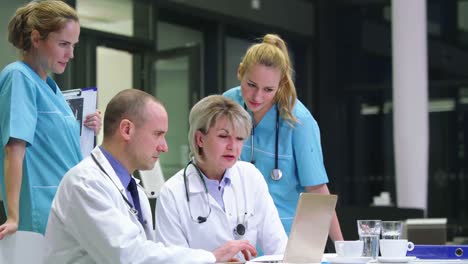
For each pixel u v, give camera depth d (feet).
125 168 8.84
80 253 8.58
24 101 10.15
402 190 24.71
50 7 10.38
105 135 8.82
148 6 28.02
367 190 38.29
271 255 9.50
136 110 8.67
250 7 32.81
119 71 27.32
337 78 38.42
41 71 10.56
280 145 11.46
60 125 10.58
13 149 10.00
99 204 8.36
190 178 9.67
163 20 29.99
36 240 8.82
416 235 12.64
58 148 10.55
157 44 29.58
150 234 9.15
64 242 8.64
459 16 37.11
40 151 10.43
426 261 8.58
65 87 24.72
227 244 8.84
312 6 37.19
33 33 10.34
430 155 37.63
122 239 8.24
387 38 37.65
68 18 10.42
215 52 31.50
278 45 11.25
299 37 36.09
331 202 8.54
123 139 8.71
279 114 11.43
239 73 11.20
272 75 10.84
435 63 37.42
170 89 29.32
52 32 10.32
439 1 37.29
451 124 37.42
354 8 38.37
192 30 31.35
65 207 8.55
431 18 37.42
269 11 33.96
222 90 31.50
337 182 37.73
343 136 38.50
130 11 27.37
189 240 9.53
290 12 35.45
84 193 8.41
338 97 38.47
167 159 29.84
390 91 37.81
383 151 38.19
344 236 15.87
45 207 10.41
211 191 9.73
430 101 37.63
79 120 11.68
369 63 38.27
